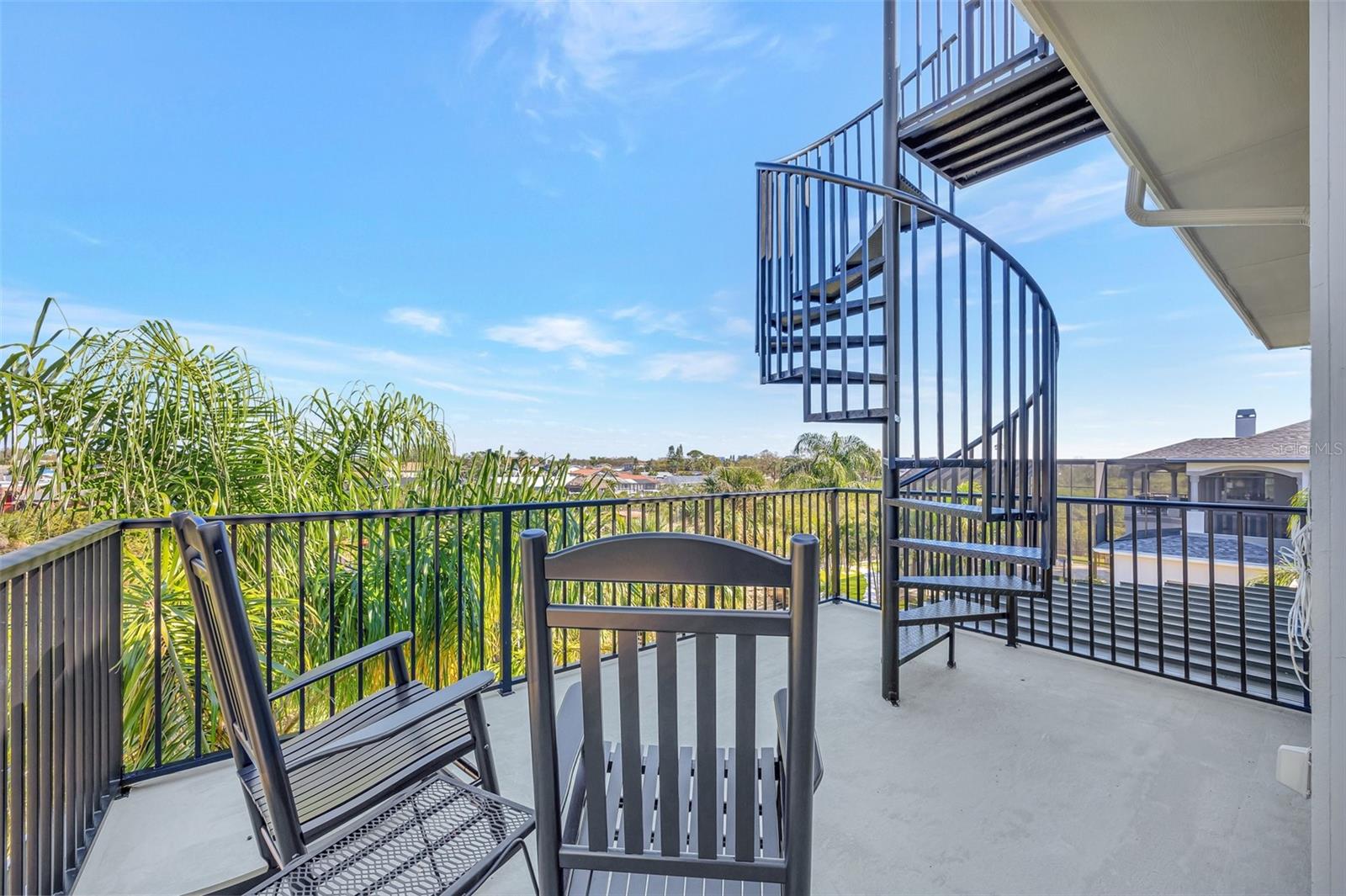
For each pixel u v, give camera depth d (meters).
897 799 1.76
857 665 2.88
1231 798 1.75
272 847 1.30
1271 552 2.36
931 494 3.39
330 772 1.32
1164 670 2.76
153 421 3.12
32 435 2.74
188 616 2.40
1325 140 0.86
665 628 0.84
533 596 0.85
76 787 1.51
